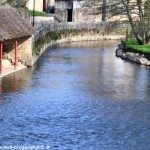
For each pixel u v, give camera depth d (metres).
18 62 53.22
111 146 27.06
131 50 65.75
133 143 27.67
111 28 100.94
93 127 30.44
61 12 106.50
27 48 53.34
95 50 76.94
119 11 76.62
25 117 32.09
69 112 33.81
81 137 28.42
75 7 105.25
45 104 35.81
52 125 30.55
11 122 30.83
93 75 49.91
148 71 53.56
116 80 47.16
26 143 27.02
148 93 40.91
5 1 78.38
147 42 69.81
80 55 68.44
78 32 94.81
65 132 29.22
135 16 85.50
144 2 75.56
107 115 33.34
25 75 47.69
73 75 49.41
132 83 45.59
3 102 35.88
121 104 36.59
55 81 45.25
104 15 103.00
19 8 80.31
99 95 39.69
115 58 65.81
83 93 40.28
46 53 68.94
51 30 81.88
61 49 76.06
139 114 33.78
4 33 44.53
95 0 97.19
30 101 36.53
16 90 40.16
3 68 49.44
